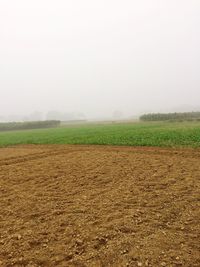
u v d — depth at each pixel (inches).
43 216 266.8
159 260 182.2
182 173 396.8
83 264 185.0
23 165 522.6
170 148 628.4
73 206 287.6
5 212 283.1
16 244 215.3
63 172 443.2
